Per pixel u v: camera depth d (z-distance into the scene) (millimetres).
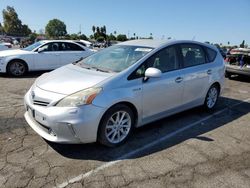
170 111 4969
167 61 4836
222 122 5492
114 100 3861
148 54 4531
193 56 5469
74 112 3588
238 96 7930
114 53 4934
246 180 3471
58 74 4398
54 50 10750
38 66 10383
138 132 4742
